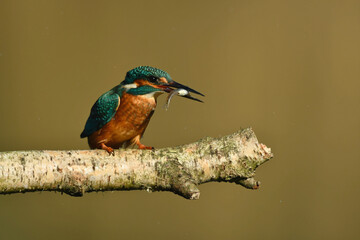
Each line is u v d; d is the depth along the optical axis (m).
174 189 4.76
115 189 4.95
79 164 4.86
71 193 4.87
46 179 4.75
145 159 4.92
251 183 5.04
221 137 5.12
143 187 4.90
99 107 5.98
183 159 4.93
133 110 5.96
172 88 5.96
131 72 6.07
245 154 4.96
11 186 4.66
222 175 4.95
